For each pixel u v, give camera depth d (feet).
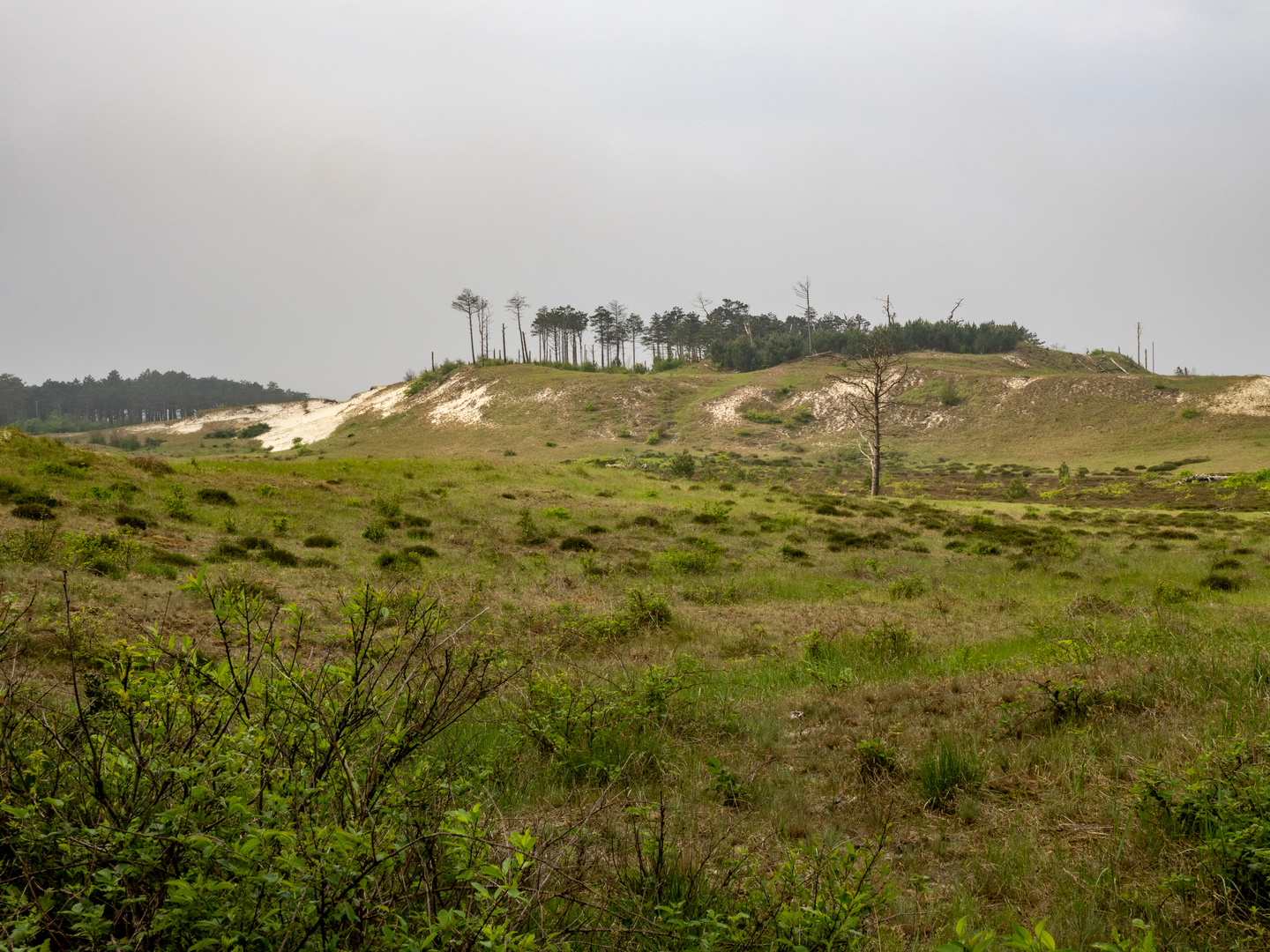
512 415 349.00
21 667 18.53
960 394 311.47
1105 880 11.57
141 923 7.06
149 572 42.11
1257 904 10.36
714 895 10.73
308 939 7.09
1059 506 143.43
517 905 8.56
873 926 10.58
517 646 30.89
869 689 24.98
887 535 86.28
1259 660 21.53
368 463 115.55
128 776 8.64
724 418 326.85
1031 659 28.48
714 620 41.88
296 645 10.88
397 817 8.81
